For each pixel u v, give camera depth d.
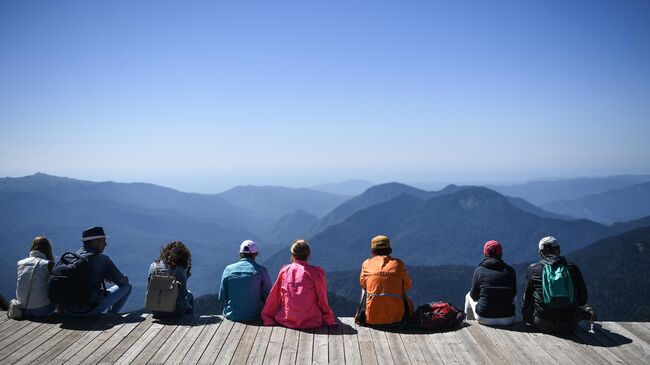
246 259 8.86
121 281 8.91
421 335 7.82
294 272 8.32
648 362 6.77
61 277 8.10
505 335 7.79
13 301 8.56
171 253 8.64
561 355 7.01
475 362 6.78
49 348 7.24
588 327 8.12
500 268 8.27
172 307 8.28
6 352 7.09
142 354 7.04
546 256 7.92
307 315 8.13
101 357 6.93
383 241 8.62
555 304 7.49
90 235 8.48
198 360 6.84
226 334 7.86
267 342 7.52
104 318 8.63
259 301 8.63
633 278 194.75
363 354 7.05
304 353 7.09
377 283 8.12
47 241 9.09
